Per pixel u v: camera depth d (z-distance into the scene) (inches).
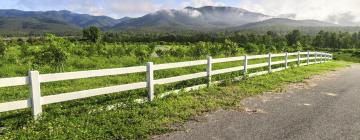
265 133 281.7
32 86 281.0
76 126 282.4
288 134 280.1
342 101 430.0
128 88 361.7
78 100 382.9
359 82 660.7
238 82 555.2
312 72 812.6
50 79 294.5
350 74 859.4
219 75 596.1
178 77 438.3
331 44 5561.0
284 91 502.3
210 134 276.2
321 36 5634.8
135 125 292.7
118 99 384.5
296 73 753.0
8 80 265.1
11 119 289.6
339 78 730.8
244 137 270.2
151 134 273.7
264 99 432.1
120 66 770.2
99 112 328.8
